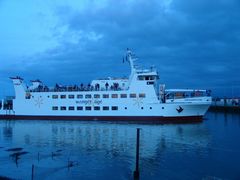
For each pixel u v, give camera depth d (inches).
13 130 2878.9
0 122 3607.3
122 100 3430.1
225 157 1696.6
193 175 1366.9
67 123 3403.1
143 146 2021.4
